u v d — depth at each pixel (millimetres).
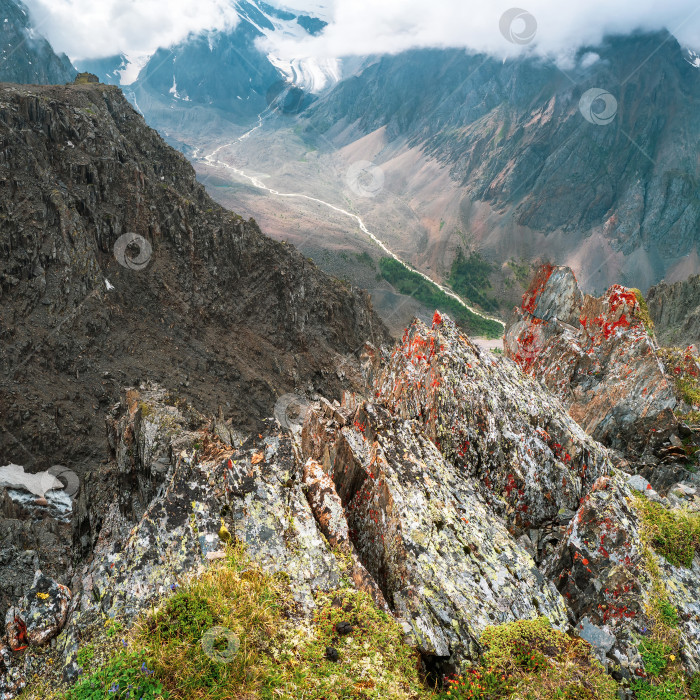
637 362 21219
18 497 74188
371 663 9453
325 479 12594
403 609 10703
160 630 9125
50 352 94125
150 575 10039
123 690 8320
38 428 84000
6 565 41250
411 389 17219
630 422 20672
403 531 11914
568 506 15594
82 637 9242
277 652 9320
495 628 10508
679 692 10453
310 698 8734
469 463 15641
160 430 22875
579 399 21969
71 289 100500
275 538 11023
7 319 92312
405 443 14359
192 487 11508
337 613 10055
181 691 8461
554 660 10227
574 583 12609
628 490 14102
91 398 93938
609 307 22734
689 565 12820
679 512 13734
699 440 19641
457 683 9570
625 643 11211
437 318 18688
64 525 60375
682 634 11438
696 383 22797
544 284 25312
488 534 12844
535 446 16141
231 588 9867
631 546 12602
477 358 17781
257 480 11938
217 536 10742
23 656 9219
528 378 19016
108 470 29562
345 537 11617
